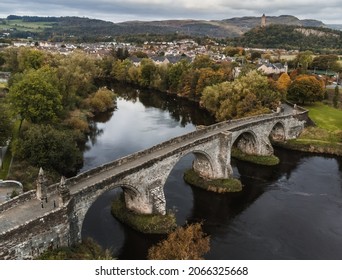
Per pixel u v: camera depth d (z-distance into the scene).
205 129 65.25
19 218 34.09
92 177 43.41
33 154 57.53
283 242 47.53
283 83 123.00
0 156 62.31
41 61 133.12
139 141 86.88
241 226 51.50
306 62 180.88
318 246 46.78
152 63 175.75
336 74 175.88
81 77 111.75
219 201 58.94
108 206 53.84
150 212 49.16
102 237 46.06
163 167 50.41
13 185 50.91
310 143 86.06
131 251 44.19
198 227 40.19
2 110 64.19
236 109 94.94
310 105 115.50
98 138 88.62
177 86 155.38
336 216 54.75
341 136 86.50
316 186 65.81
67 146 60.88
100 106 114.50
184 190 61.53
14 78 102.62
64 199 35.72
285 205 58.12
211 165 62.16
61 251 34.62
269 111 89.31
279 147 87.88
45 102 76.19
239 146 79.69
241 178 68.50
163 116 115.38
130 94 155.25
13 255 31.70
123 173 44.09
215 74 133.12
